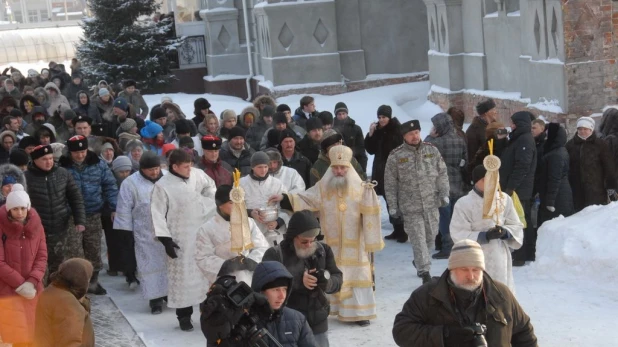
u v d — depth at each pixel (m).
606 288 11.14
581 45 19.36
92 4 34.91
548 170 12.88
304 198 10.70
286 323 6.11
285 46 29.48
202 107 18.97
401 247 14.68
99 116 22.00
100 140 14.68
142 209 11.79
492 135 13.05
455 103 26.12
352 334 10.35
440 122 13.62
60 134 18.84
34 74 30.92
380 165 15.15
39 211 11.46
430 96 27.91
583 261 11.58
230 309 5.70
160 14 38.16
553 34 19.98
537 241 12.57
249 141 16.19
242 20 35.56
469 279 6.06
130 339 10.48
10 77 29.41
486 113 14.35
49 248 11.54
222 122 16.44
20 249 9.49
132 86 23.61
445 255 13.70
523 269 12.36
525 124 12.55
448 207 13.64
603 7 19.30
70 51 58.31
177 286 10.99
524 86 21.88
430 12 27.45
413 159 12.05
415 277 12.73
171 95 35.06
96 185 12.68
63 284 7.47
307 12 29.27
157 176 12.00
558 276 11.73
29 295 9.41
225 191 9.09
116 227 11.85
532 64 21.06
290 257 7.81
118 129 16.80
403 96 29.02
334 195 10.59
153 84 35.62
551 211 12.95
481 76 24.66
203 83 37.25
